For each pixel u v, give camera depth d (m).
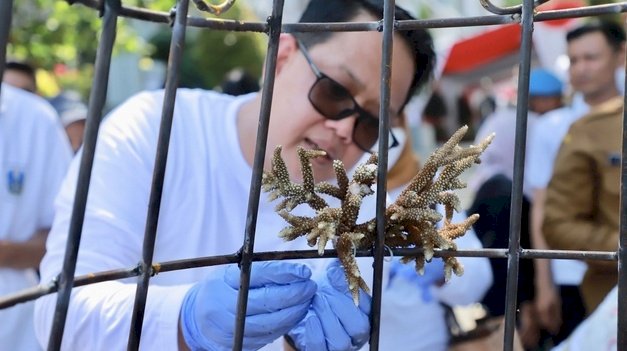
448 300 1.76
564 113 2.89
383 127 0.86
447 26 0.88
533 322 2.61
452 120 5.23
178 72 0.79
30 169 2.06
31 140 2.06
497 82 5.98
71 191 1.31
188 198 1.38
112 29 0.73
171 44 0.79
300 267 0.96
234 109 1.46
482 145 0.89
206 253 1.40
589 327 1.67
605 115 2.47
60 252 1.22
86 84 6.37
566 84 3.78
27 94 2.18
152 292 1.09
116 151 1.34
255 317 0.94
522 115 0.86
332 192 0.90
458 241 1.59
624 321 0.89
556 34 4.16
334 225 0.85
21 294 0.72
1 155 2.00
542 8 4.12
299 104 1.33
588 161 2.46
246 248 0.87
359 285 0.88
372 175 0.88
